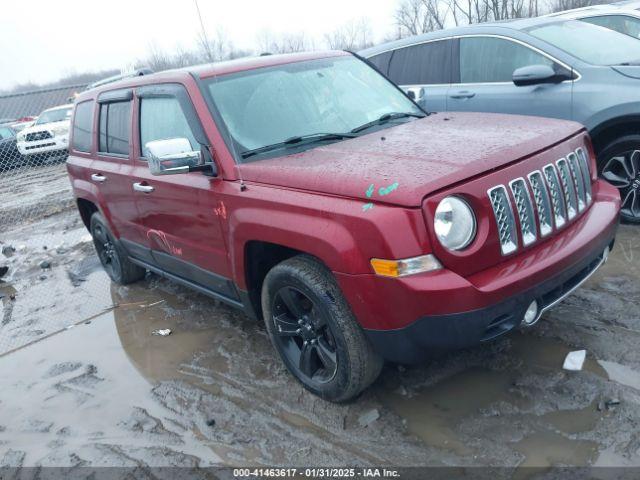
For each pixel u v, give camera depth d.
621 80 4.43
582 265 2.80
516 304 2.53
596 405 2.71
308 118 3.57
